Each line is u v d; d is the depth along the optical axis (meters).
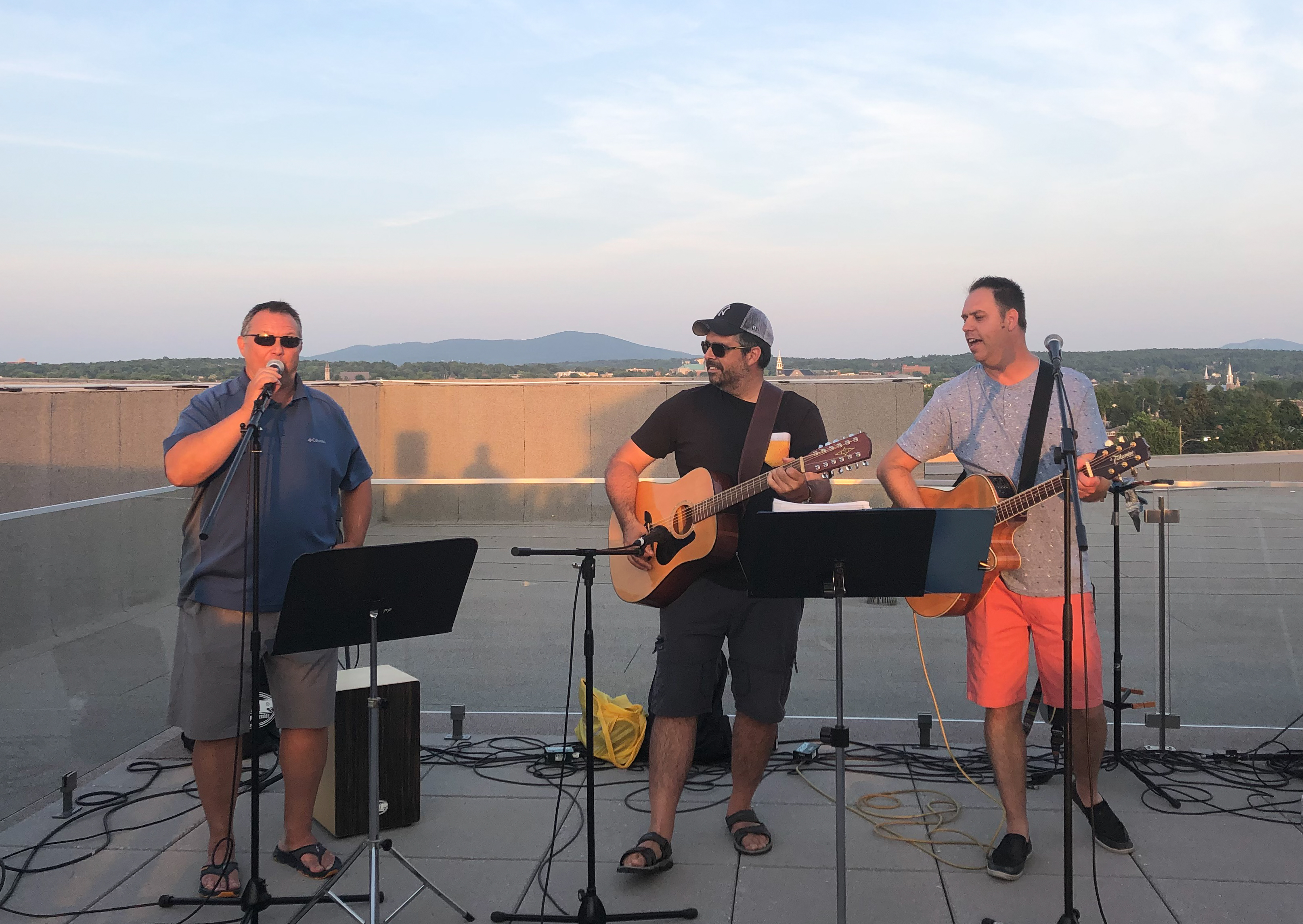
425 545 2.66
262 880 2.93
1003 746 3.16
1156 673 4.23
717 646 3.26
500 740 4.38
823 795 3.74
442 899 2.96
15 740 3.57
